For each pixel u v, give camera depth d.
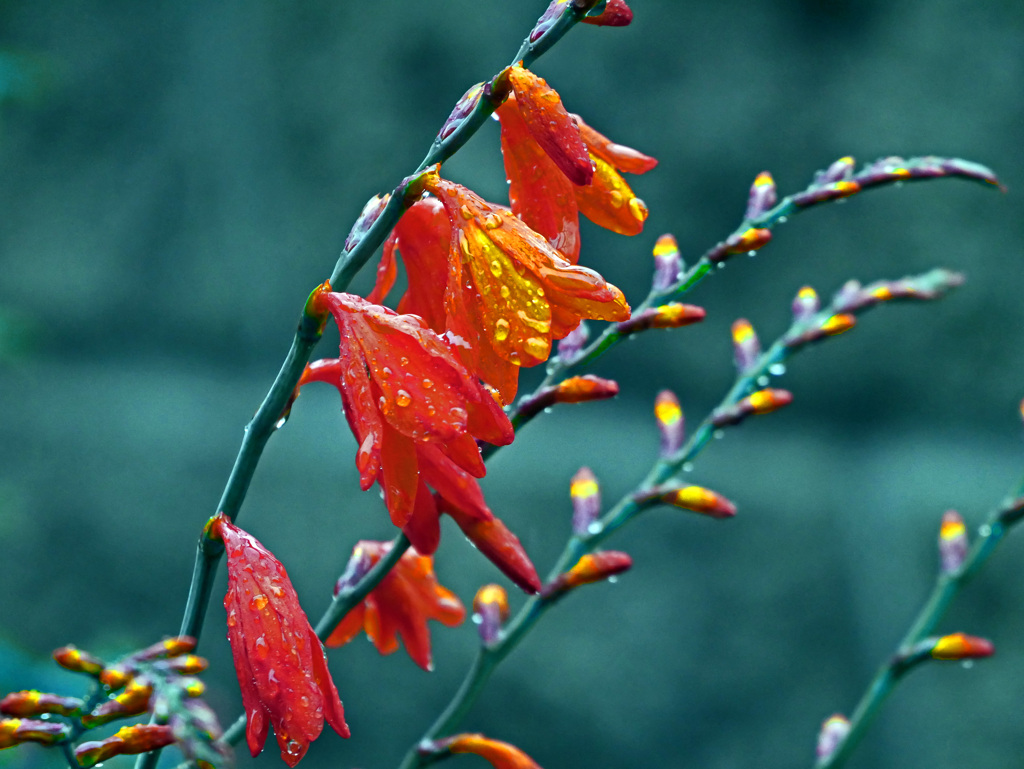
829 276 2.43
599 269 2.47
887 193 2.41
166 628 2.35
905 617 2.21
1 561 2.37
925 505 2.26
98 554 2.40
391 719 2.13
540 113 0.76
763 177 0.81
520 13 2.58
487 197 2.36
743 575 2.24
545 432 2.34
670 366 2.44
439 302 0.78
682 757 2.16
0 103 2.45
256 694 0.75
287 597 0.76
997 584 2.18
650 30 2.49
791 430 2.44
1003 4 2.41
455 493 0.78
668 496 0.82
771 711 2.18
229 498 0.77
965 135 2.42
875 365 2.40
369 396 0.76
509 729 2.15
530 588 0.78
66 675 1.51
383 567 0.80
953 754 2.14
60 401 2.57
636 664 2.17
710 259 0.81
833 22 2.47
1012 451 2.35
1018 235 2.39
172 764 0.91
